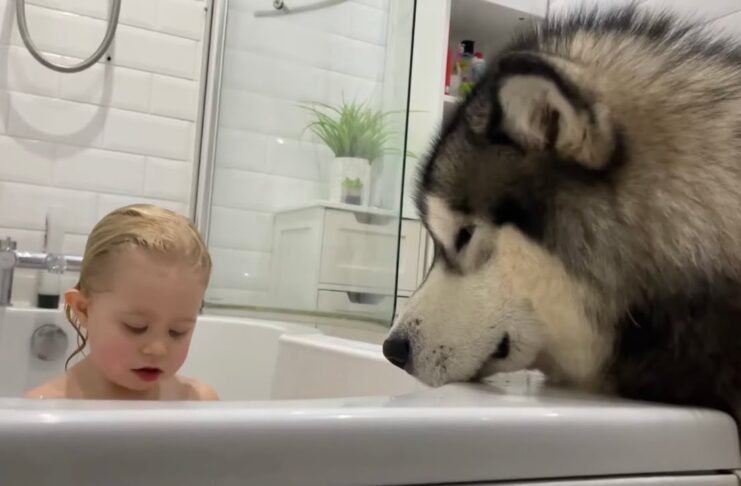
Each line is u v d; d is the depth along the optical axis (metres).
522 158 0.93
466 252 0.97
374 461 0.52
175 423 0.45
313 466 0.50
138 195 2.36
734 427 0.71
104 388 1.13
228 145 2.41
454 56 2.69
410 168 2.44
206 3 2.47
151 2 2.39
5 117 2.19
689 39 1.00
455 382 0.94
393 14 1.95
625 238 0.85
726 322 0.78
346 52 2.13
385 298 1.74
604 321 0.87
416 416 0.54
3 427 0.41
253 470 0.47
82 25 2.29
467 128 0.99
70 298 1.19
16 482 0.41
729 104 0.90
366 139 1.94
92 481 0.43
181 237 1.16
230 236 2.38
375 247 1.80
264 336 1.85
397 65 1.87
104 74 2.33
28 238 2.21
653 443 0.66
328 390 1.48
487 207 0.95
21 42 2.21
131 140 2.36
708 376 0.78
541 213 0.91
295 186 2.21
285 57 2.35
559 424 0.61
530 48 1.05
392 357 0.99
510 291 0.93
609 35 1.00
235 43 2.44
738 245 0.81
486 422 0.57
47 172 2.24
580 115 0.87
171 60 2.42
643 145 0.88
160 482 0.45
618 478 0.64
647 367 0.83
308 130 2.20
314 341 1.60
